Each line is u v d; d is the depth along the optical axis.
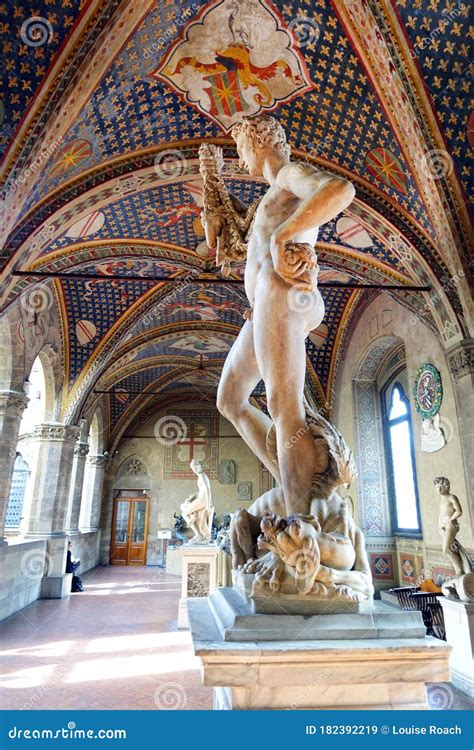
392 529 12.68
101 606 12.99
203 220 2.97
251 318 2.62
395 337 11.67
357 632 1.82
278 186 2.56
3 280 7.86
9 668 7.43
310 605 1.88
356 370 13.46
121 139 7.89
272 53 7.00
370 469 13.02
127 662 7.77
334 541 2.00
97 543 23.48
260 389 16.66
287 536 1.86
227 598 2.15
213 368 21.31
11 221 7.25
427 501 9.88
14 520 16.45
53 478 14.52
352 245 9.64
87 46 6.13
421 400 10.03
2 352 10.85
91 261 10.23
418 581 11.25
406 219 8.33
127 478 25.28
